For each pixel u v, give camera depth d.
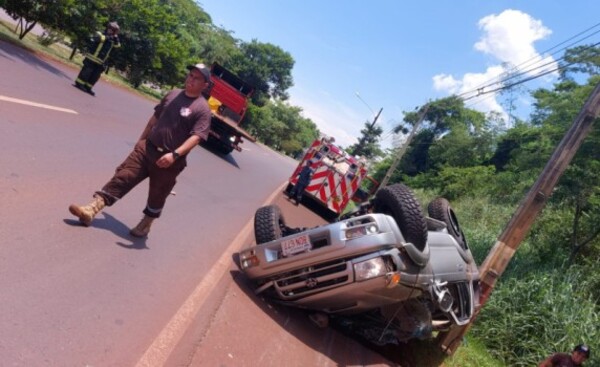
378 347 6.72
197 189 10.62
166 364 3.81
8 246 4.30
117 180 5.43
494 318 8.78
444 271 6.19
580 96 24.28
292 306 6.17
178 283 5.27
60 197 5.80
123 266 5.01
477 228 17.66
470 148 53.16
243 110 19.44
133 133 12.00
